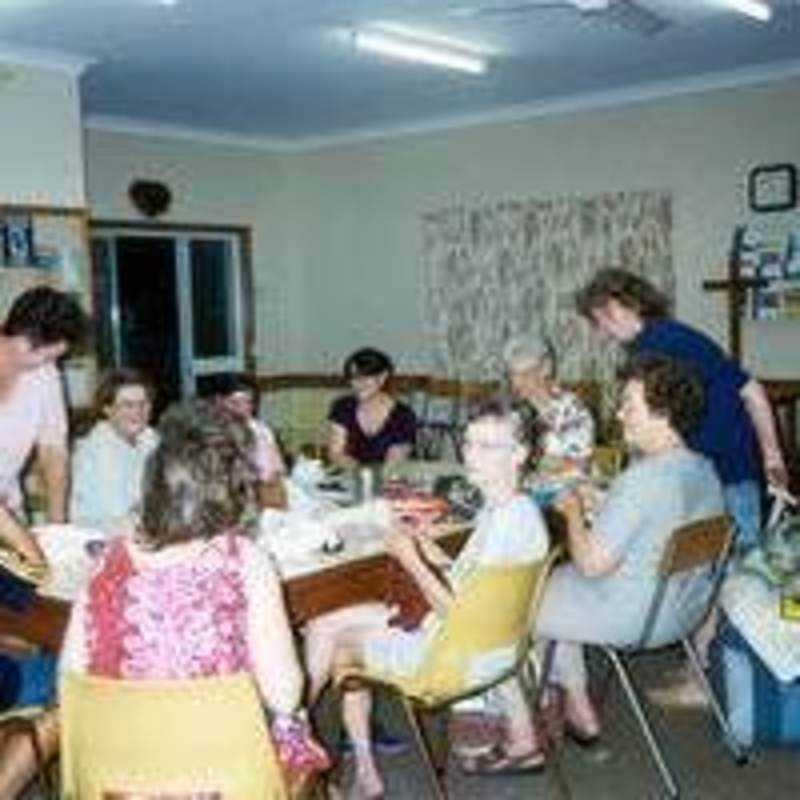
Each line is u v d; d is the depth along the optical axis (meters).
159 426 2.28
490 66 6.44
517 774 3.40
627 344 3.85
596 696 4.04
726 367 3.75
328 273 9.02
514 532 2.76
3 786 2.54
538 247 7.82
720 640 3.64
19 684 2.77
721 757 3.52
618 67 6.59
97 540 2.99
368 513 3.34
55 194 5.77
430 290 8.40
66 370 5.54
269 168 9.03
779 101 6.74
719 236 7.06
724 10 5.29
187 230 8.51
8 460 3.68
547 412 4.36
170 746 1.92
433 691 2.74
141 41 5.60
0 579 2.65
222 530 2.07
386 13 5.18
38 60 5.68
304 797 2.20
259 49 5.84
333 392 9.06
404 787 3.34
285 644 2.10
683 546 2.93
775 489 3.84
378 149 8.61
